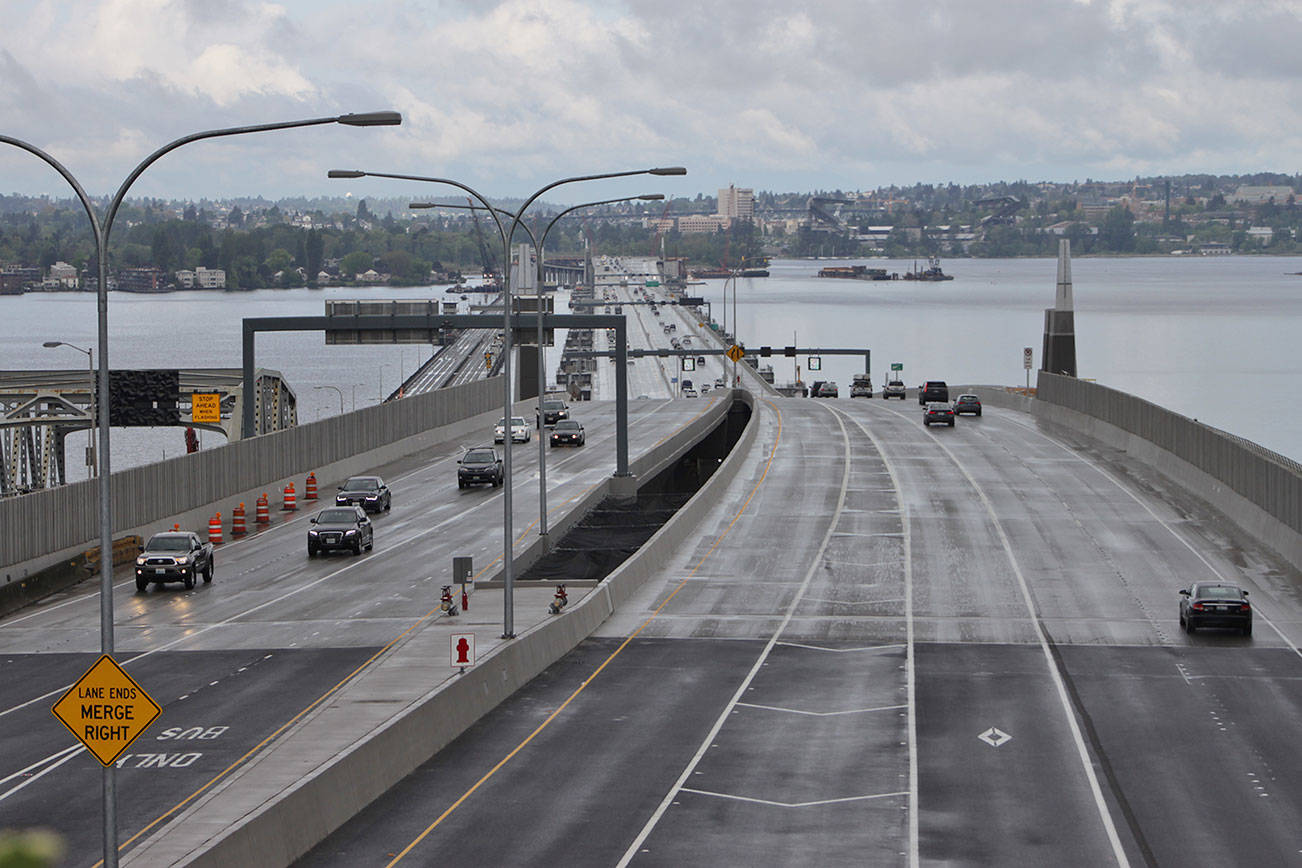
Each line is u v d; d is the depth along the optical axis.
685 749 55.53
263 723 58.84
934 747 55.56
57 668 72.44
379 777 49.88
